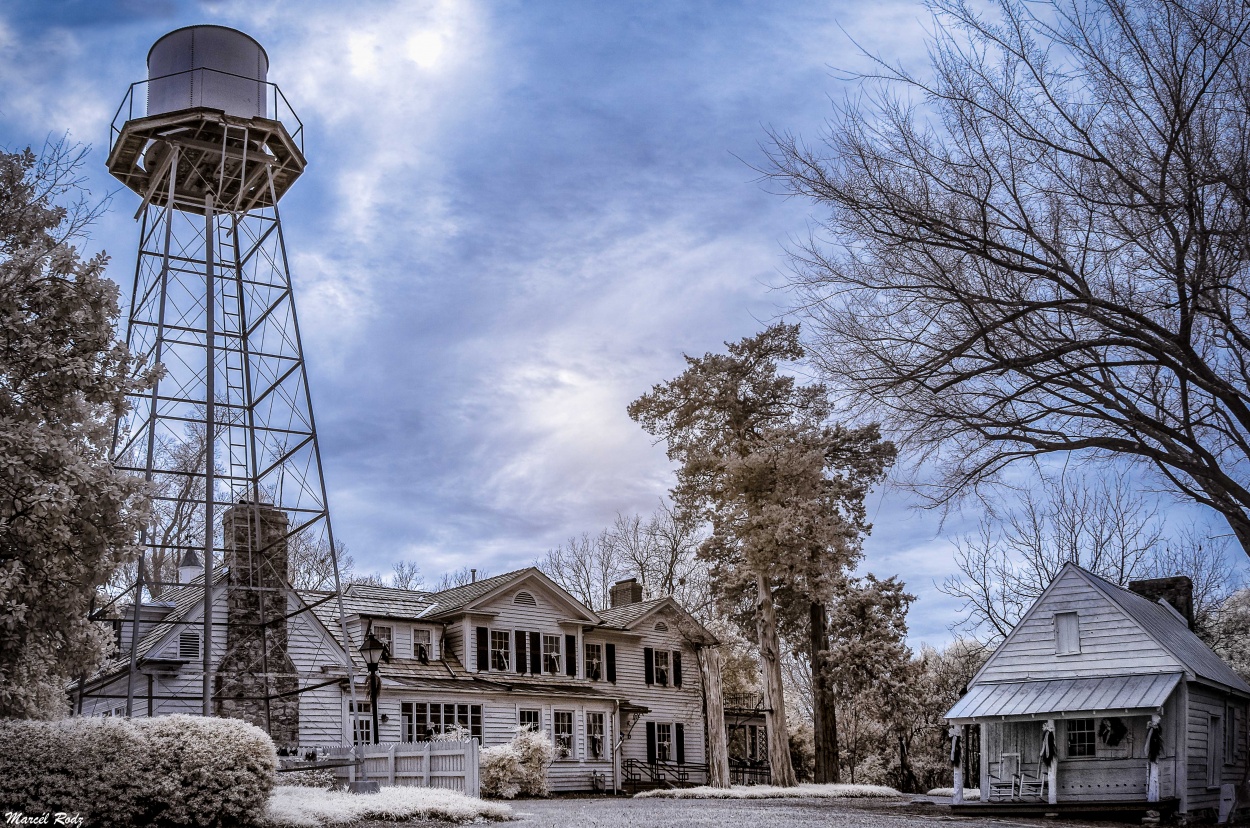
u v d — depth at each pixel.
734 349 42.81
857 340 17.47
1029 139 16.48
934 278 16.92
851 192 17.05
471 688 36.78
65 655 15.99
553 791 38.03
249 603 27.89
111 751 13.91
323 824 15.84
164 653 28.17
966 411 18.11
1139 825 24.23
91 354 16.28
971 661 49.97
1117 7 15.72
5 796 13.12
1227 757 29.69
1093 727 27.81
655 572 57.66
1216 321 17.33
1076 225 16.86
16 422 14.90
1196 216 15.73
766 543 39.62
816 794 36.06
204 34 25.59
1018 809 26.31
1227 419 17.67
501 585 39.69
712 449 42.28
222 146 25.30
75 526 15.06
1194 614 42.03
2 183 17.28
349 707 32.62
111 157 26.08
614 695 43.22
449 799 18.92
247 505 27.84
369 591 40.12
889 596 47.66
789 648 56.00
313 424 25.03
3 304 15.34
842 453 42.91
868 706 46.06
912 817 23.80
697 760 45.41
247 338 28.55
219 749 14.59
